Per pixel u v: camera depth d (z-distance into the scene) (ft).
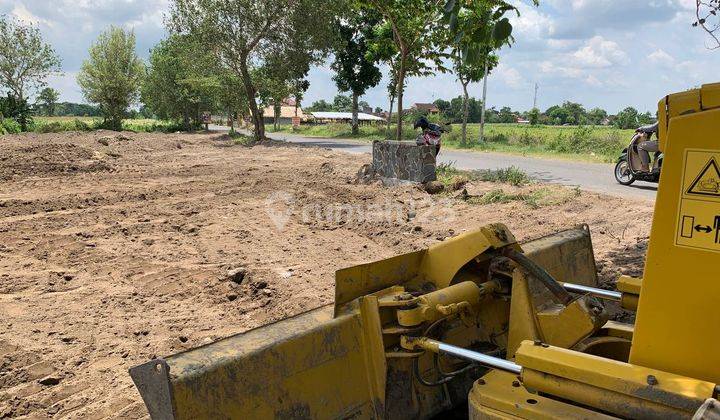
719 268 6.88
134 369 7.49
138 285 22.50
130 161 65.51
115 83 168.96
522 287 11.00
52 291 21.76
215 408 7.56
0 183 46.47
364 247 27.99
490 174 48.21
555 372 7.89
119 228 31.17
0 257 25.90
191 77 132.36
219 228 31.71
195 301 20.97
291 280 22.74
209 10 101.71
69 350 16.79
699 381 6.95
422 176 42.50
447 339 11.19
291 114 329.52
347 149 87.15
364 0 50.60
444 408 10.99
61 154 62.39
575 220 31.63
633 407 7.20
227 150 83.92
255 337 8.54
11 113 135.13
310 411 8.68
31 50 136.87
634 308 11.46
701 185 6.93
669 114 7.20
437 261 11.58
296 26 102.37
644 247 24.98
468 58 15.35
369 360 9.68
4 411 13.66
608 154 71.51
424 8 48.21
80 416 13.48
